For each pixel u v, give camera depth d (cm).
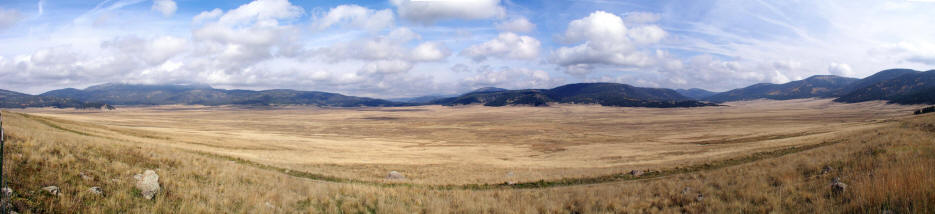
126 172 1248
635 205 1380
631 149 7062
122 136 4588
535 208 1411
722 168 2706
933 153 1513
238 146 5306
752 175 1811
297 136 11250
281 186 1628
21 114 5156
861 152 1959
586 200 1528
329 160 4225
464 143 10475
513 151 7731
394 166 3941
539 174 3203
